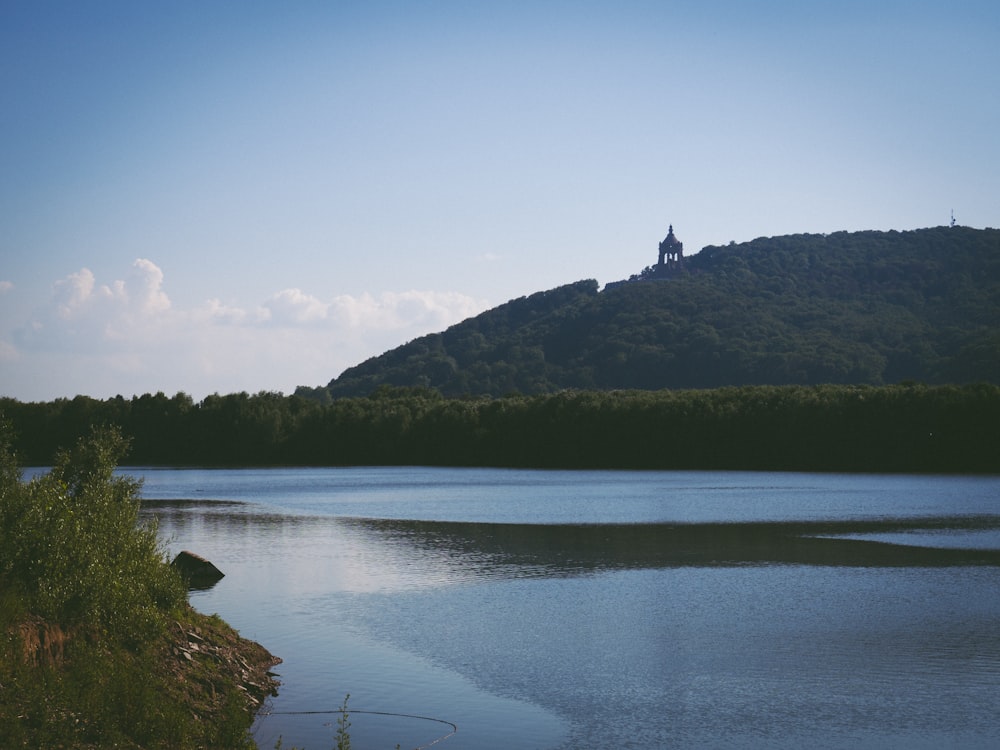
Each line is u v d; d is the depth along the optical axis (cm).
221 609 3912
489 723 2522
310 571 4912
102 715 2077
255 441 17900
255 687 2758
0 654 2034
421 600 4112
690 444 15638
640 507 8662
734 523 7225
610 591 4316
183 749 2148
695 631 3491
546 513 8144
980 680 2850
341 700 2717
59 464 3475
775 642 3319
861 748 2333
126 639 2580
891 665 3014
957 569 4872
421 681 2889
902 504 8738
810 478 12962
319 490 11181
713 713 2583
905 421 14250
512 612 3847
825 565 5047
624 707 2644
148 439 17850
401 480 13250
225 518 7750
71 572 2545
